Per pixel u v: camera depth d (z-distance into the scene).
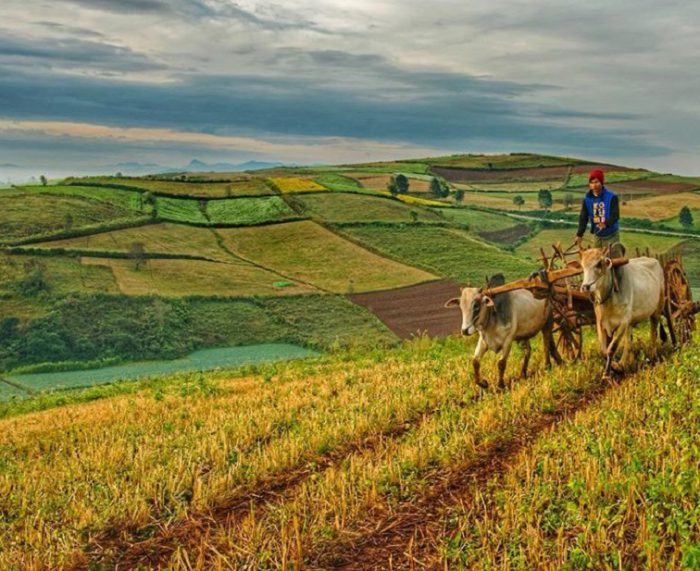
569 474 8.62
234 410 15.63
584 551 6.73
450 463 10.01
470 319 13.65
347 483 9.24
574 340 16.25
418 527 8.13
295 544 7.75
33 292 90.19
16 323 82.25
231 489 9.91
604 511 7.45
